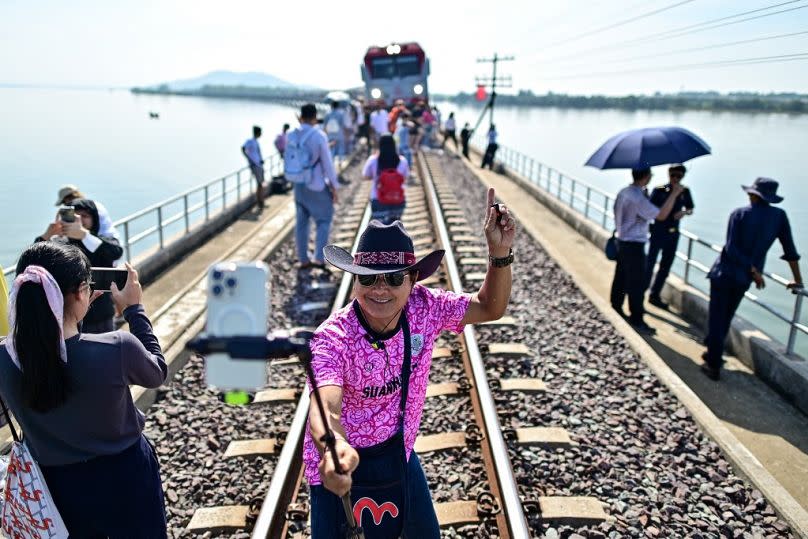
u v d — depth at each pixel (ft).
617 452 14.44
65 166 141.38
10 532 7.49
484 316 8.11
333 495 7.48
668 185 25.30
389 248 7.04
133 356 7.25
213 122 357.20
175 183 120.37
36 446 7.18
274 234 35.63
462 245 33.71
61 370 6.72
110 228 16.10
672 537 11.85
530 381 17.44
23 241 74.02
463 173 66.49
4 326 10.27
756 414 17.49
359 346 7.26
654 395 17.24
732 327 21.61
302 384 17.49
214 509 12.28
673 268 55.93
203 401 16.78
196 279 27.63
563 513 12.11
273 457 14.19
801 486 14.23
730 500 13.01
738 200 98.12
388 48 88.02
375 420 7.50
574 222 43.42
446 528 11.79
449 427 15.25
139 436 7.88
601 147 24.07
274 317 22.99
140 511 7.79
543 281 27.86
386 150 26.35
